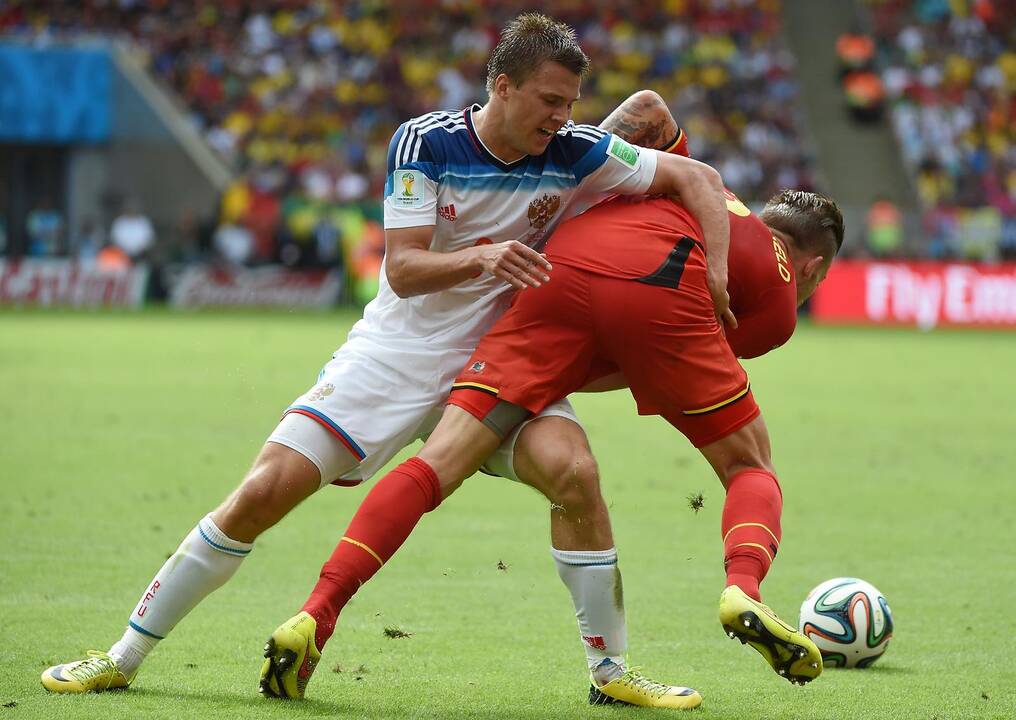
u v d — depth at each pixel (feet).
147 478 105.19
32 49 346.74
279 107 389.80
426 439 56.08
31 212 356.38
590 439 136.98
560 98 49.80
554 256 51.72
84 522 87.35
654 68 419.54
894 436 141.28
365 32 412.57
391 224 51.19
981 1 451.94
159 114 357.82
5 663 54.49
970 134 417.08
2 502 93.61
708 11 434.30
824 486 108.99
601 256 51.13
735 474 51.62
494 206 52.24
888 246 355.36
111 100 353.10
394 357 52.16
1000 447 133.69
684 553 82.58
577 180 52.90
